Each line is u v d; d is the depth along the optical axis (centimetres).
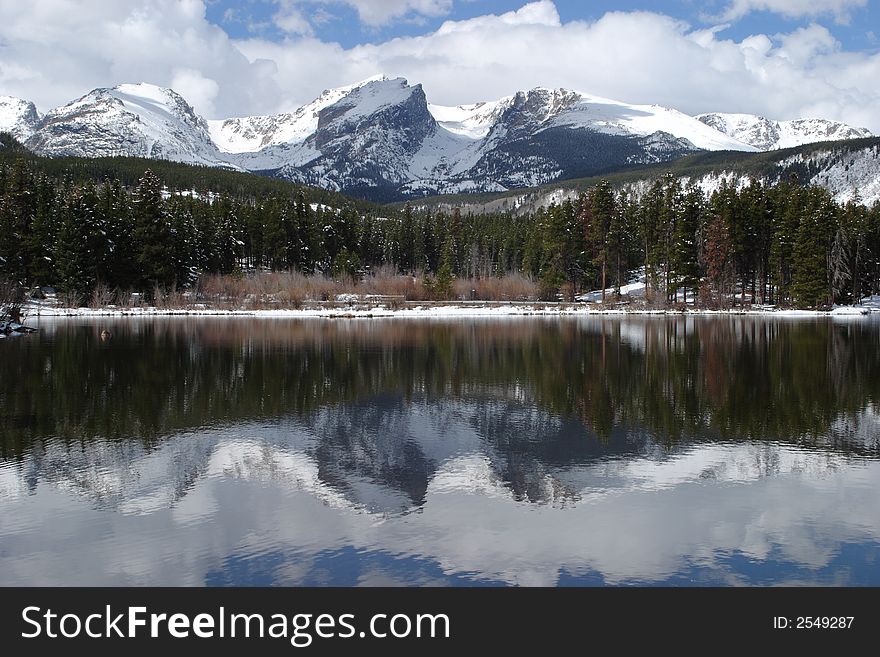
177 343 4259
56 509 1270
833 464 1523
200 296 8875
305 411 2139
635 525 1184
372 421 1994
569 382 2688
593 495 1338
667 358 3422
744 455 1606
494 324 6025
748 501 1294
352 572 1025
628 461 1566
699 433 1825
